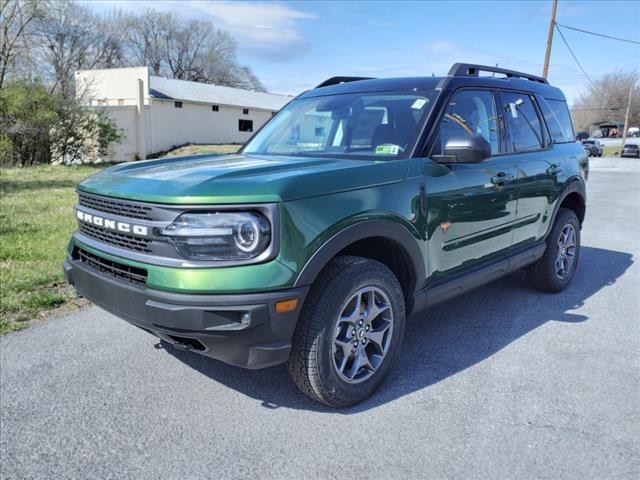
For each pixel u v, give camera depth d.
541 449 2.67
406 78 4.05
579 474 2.48
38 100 20.92
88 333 4.06
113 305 2.83
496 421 2.92
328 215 2.71
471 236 3.74
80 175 15.96
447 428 2.86
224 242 2.50
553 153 4.87
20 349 3.76
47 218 8.16
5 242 6.46
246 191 2.53
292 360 2.85
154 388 3.26
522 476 2.46
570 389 3.29
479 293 5.26
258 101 41.56
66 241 6.61
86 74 31.12
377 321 3.20
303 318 2.78
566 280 5.29
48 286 5.02
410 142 3.42
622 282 5.71
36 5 27.50
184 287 2.49
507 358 3.74
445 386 3.33
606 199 14.20
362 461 2.57
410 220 3.15
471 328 4.32
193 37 70.31
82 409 3.01
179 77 71.19
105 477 2.45
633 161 42.53
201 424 2.88
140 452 2.63
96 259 3.02
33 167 19.55
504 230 4.14
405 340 4.07
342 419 2.94
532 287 5.34
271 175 2.73
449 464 2.55
